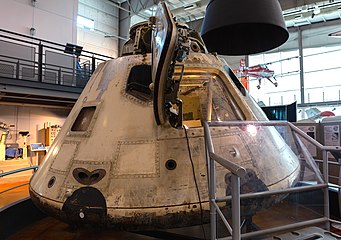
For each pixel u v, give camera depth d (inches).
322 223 77.5
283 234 73.0
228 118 89.0
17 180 299.6
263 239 69.9
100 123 86.6
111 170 75.3
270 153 85.8
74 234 110.3
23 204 121.3
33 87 278.2
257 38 124.7
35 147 328.2
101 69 108.0
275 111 259.4
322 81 513.0
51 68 314.2
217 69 98.3
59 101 326.6
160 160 75.1
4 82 259.1
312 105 502.0
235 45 128.1
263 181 76.4
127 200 69.9
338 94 496.1
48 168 89.1
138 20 613.6
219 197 66.9
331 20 491.5
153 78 75.3
